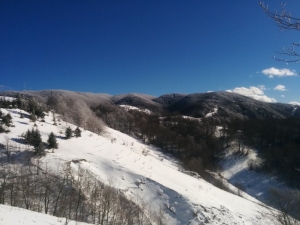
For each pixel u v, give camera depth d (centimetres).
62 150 5612
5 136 5462
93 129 9162
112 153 6291
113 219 3766
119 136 10244
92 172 4994
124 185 5028
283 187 7419
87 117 9738
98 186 4503
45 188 3938
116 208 4091
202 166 8456
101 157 5788
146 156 7425
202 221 4322
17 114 7594
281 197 5069
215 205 4869
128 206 4281
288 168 8125
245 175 8531
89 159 5547
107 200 4025
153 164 6488
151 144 11412
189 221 4359
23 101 8894
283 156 8731
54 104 10244
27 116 7700
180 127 12744
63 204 3722
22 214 2089
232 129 11131
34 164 4544
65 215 3544
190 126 12438
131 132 12506
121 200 4362
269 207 5656
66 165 4712
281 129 10694
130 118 14038
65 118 9019
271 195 6575
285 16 539
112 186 4688
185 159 8988
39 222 1956
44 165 4575
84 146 6247
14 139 5462
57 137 6375
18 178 4028
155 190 4984
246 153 9775
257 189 7662
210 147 10312
